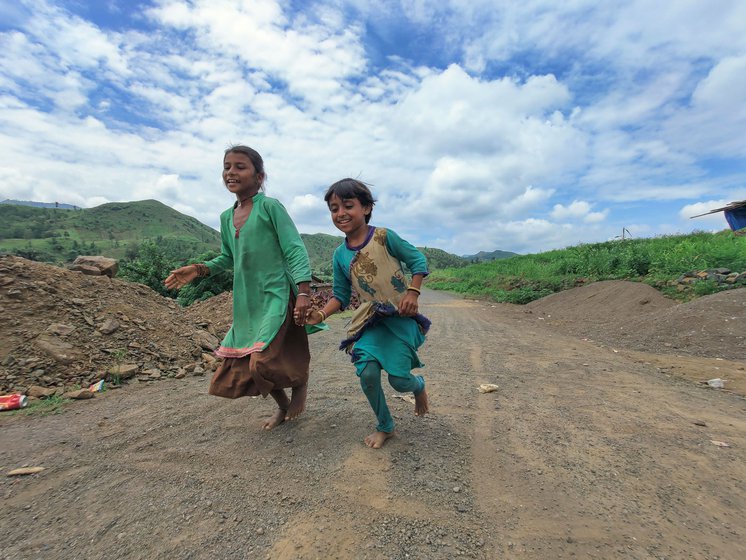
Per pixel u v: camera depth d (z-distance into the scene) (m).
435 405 3.69
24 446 2.90
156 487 2.32
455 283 29.58
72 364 4.53
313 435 2.99
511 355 6.05
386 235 2.66
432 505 2.11
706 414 3.48
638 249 16.23
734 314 7.31
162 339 5.62
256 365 2.70
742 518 2.01
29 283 5.31
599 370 5.08
